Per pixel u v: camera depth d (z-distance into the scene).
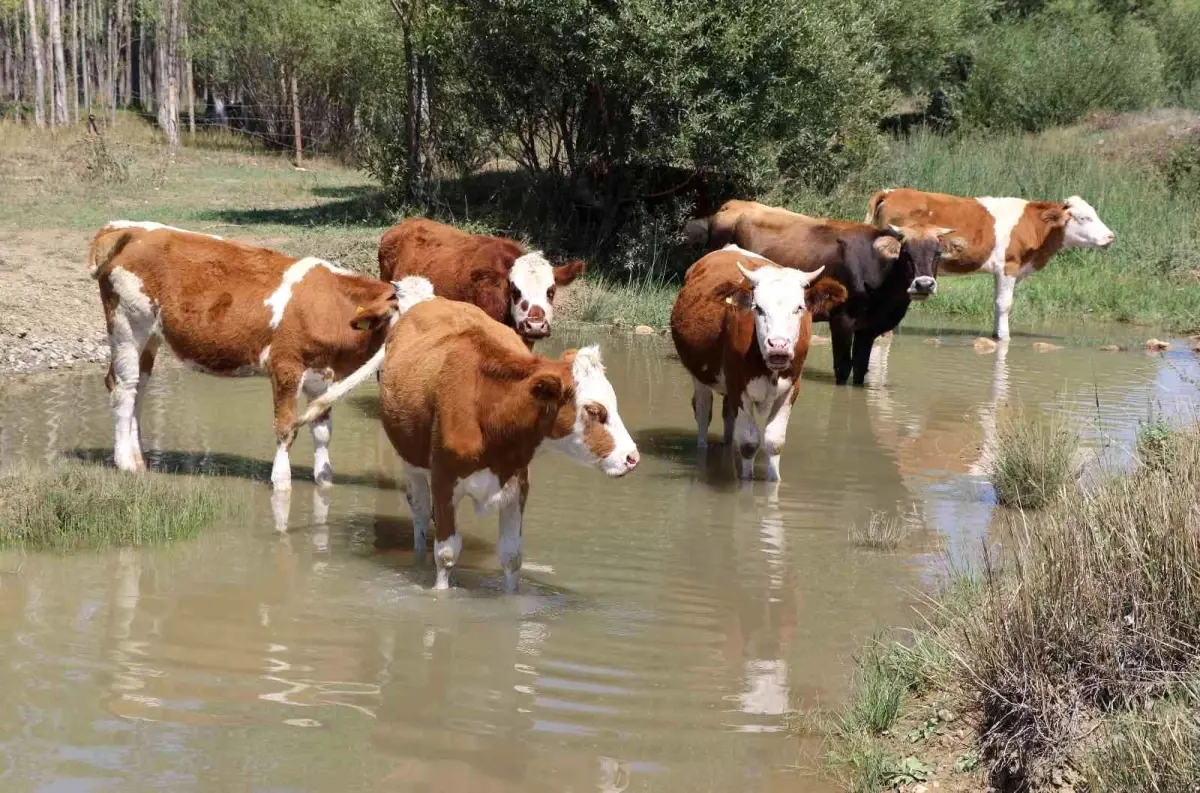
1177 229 21.06
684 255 19.41
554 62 19.19
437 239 10.42
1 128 32.28
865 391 12.68
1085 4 39.12
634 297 17.28
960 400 12.19
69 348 13.28
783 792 4.66
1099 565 5.06
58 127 35.09
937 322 17.67
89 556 7.25
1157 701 4.58
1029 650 4.84
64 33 47.38
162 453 9.66
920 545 7.71
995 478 9.02
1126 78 32.81
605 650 5.99
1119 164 24.39
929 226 13.45
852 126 21.53
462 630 6.20
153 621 6.22
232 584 6.81
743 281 9.16
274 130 37.50
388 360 7.00
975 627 5.25
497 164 23.75
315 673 5.63
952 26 30.17
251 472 9.27
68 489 7.92
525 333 9.34
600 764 4.84
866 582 7.04
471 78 20.17
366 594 6.69
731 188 19.94
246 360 8.84
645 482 9.20
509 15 18.84
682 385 12.86
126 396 9.02
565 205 20.31
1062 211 15.81
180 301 8.79
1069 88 32.31
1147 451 8.02
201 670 5.63
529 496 8.76
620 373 13.37
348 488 8.96
